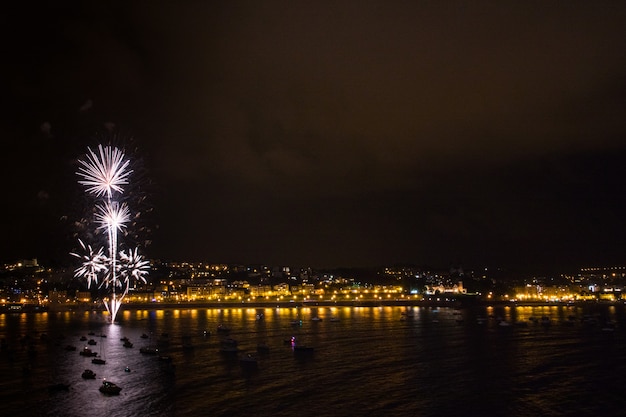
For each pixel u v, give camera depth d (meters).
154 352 157.88
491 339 193.75
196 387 113.50
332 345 177.50
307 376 124.38
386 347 172.12
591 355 153.88
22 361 145.25
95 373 127.69
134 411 96.88
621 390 109.94
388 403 101.50
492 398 104.62
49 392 109.19
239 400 103.56
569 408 98.00
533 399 103.88
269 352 161.75
